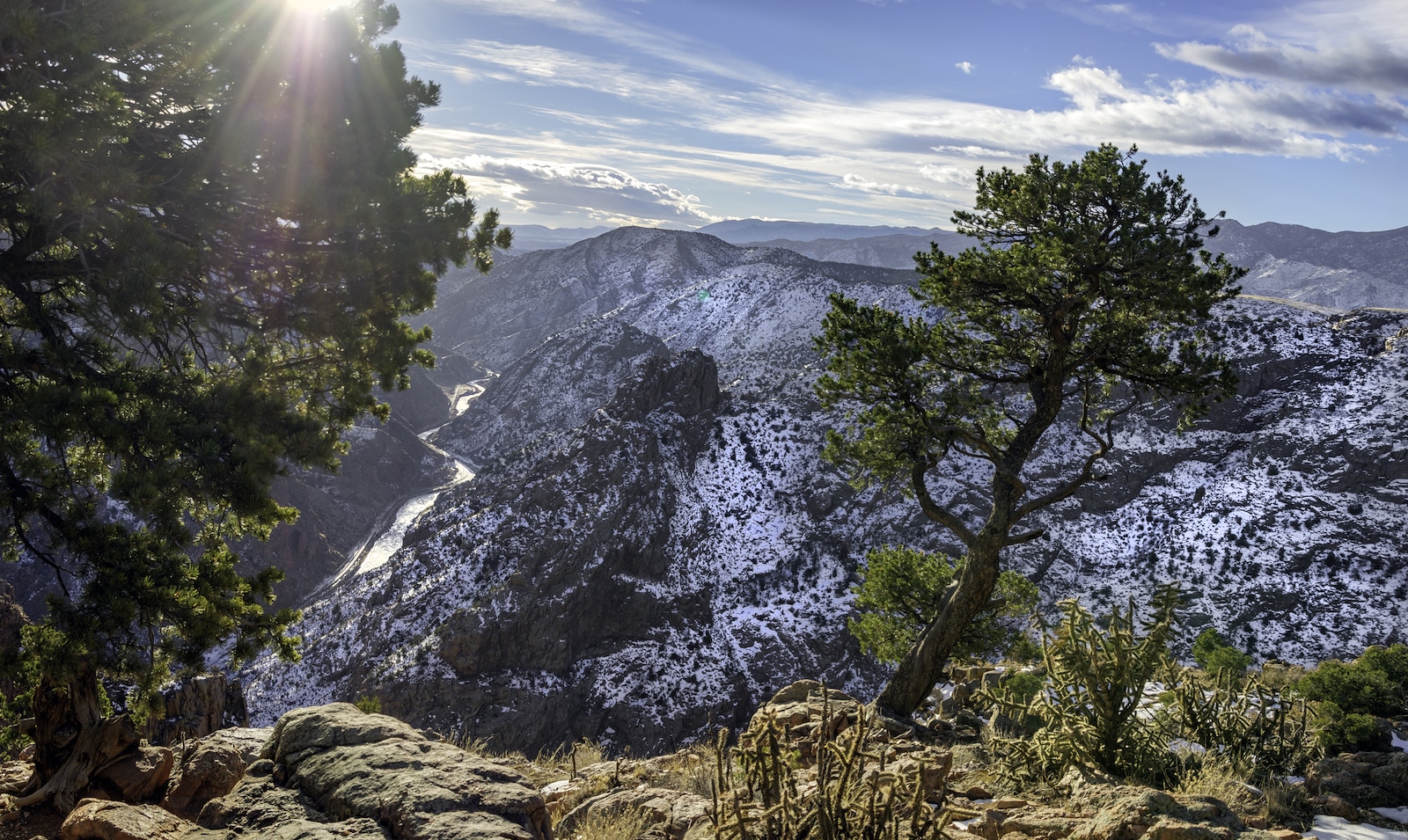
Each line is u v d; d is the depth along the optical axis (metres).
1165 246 15.75
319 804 4.82
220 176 12.67
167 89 12.48
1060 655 7.89
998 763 8.48
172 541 11.17
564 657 110.94
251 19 12.73
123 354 12.49
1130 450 125.50
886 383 18.27
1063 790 7.14
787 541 130.88
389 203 13.41
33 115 10.54
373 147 13.51
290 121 12.80
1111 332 17.22
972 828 6.32
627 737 105.94
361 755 5.07
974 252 17.89
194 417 11.99
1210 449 126.75
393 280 13.93
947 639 16.75
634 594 119.31
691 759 9.53
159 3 11.70
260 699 111.75
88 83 10.91
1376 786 6.72
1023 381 18.41
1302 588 103.12
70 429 10.72
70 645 9.80
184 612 10.82
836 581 122.62
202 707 15.39
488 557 120.31
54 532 11.25
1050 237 16.34
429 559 125.62
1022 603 27.59
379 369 14.23
